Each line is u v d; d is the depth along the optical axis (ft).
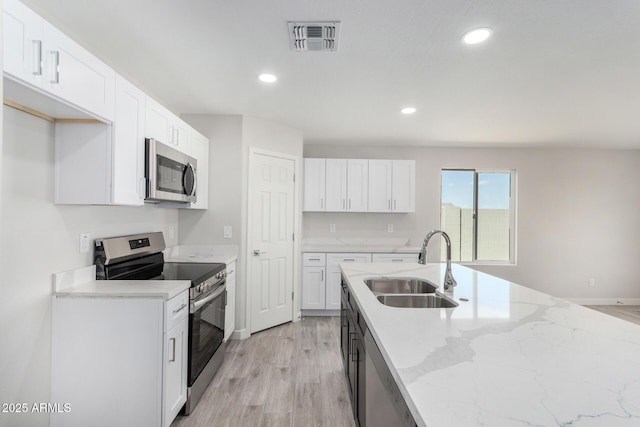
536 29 5.73
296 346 10.29
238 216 10.87
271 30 5.86
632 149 15.70
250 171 11.11
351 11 5.28
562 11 5.20
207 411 6.86
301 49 6.53
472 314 4.60
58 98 4.47
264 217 11.69
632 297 15.70
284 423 6.50
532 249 15.64
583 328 4.03
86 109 4.98
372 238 15.39
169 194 7.51
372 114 10.72
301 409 6.97
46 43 4.20
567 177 15.67
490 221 15.94
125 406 5.73
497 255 15.93
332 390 7.72
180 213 10.86
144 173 6.66
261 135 11.48
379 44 6.31
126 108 6.03
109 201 5.67
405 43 6.26
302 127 12.37
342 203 14.19
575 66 7.14
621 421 2.21
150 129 6.91
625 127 11.98
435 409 2.33
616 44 6.21
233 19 5.53
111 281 6.54
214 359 8.27
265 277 11.73
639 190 15.72
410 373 2.87
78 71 4.79
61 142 5.63
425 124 11.76
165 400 5.73
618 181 15.71
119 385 5.73
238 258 10.83
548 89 8.45
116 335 5.71
